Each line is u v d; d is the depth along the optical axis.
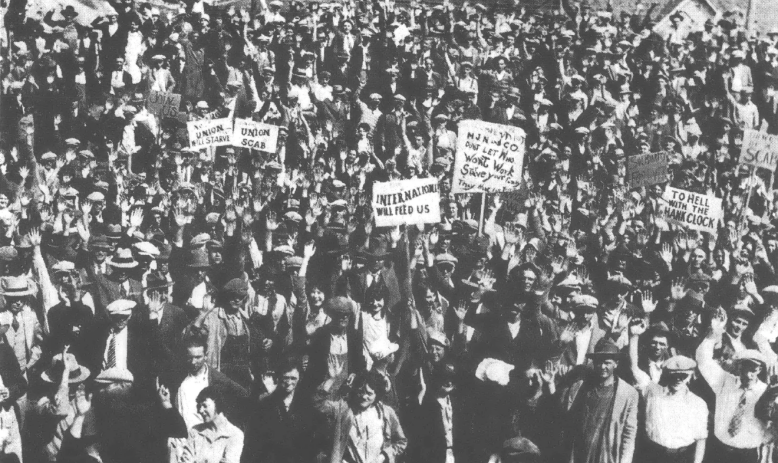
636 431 8.52
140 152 8.05
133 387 7.83
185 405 7.87
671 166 8.97
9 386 7.71
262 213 8.13
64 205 7.89
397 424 8.19
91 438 7.77
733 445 8.72
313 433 8.00
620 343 8.60
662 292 8.80
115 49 8.08
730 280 8.98
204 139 8.15
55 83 7.98
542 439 8.35
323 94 8.45
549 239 8.62
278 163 8.24
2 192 7.81
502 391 8.31
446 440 8.24
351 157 8.38
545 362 8.38
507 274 8.48
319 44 8.50
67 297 7.84
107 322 7.83
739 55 9.23
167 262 7.97
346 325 8.12
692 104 9.20
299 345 8.05
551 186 8.71
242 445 7.96
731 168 9.14
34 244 7.84
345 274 8.19
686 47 9.22
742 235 9.08
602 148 8.84
